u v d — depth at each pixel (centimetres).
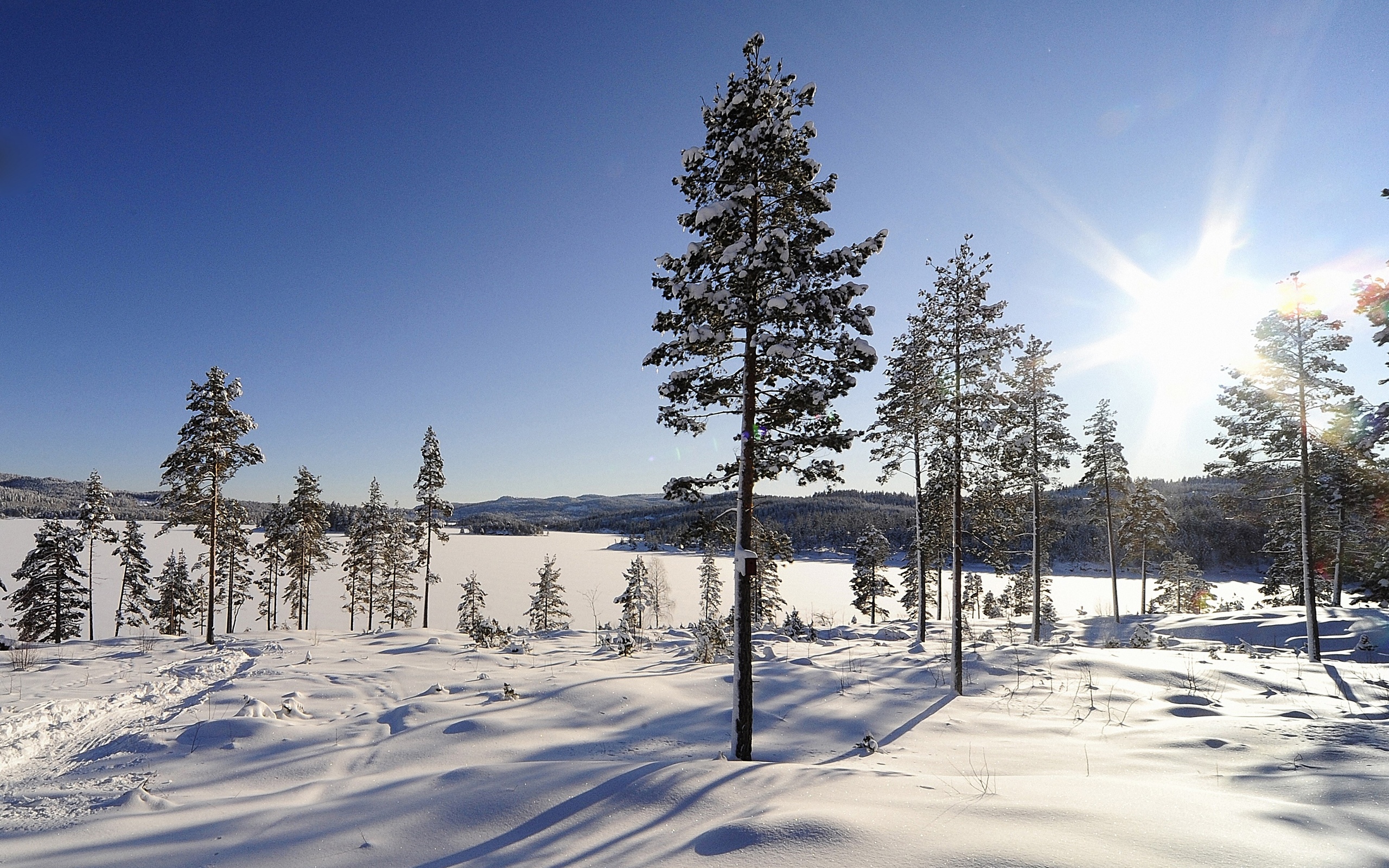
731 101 976
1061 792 550
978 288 1582
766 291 1006
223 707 1192
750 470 1002
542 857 493
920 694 1366
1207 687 1348
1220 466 2241
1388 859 386
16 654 1861
